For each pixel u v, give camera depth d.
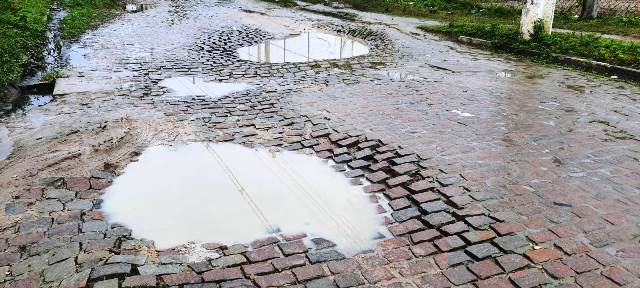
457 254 4.10
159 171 5.71
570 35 14.11
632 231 4.42
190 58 11.97
